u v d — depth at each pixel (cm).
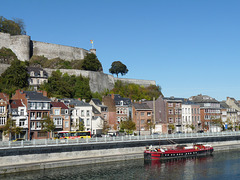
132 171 5347
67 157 5688
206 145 7294
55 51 13200
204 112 10700
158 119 9781
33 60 12056
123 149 6412
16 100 7088
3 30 12538
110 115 9131
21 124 6825
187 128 9750
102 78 12469
